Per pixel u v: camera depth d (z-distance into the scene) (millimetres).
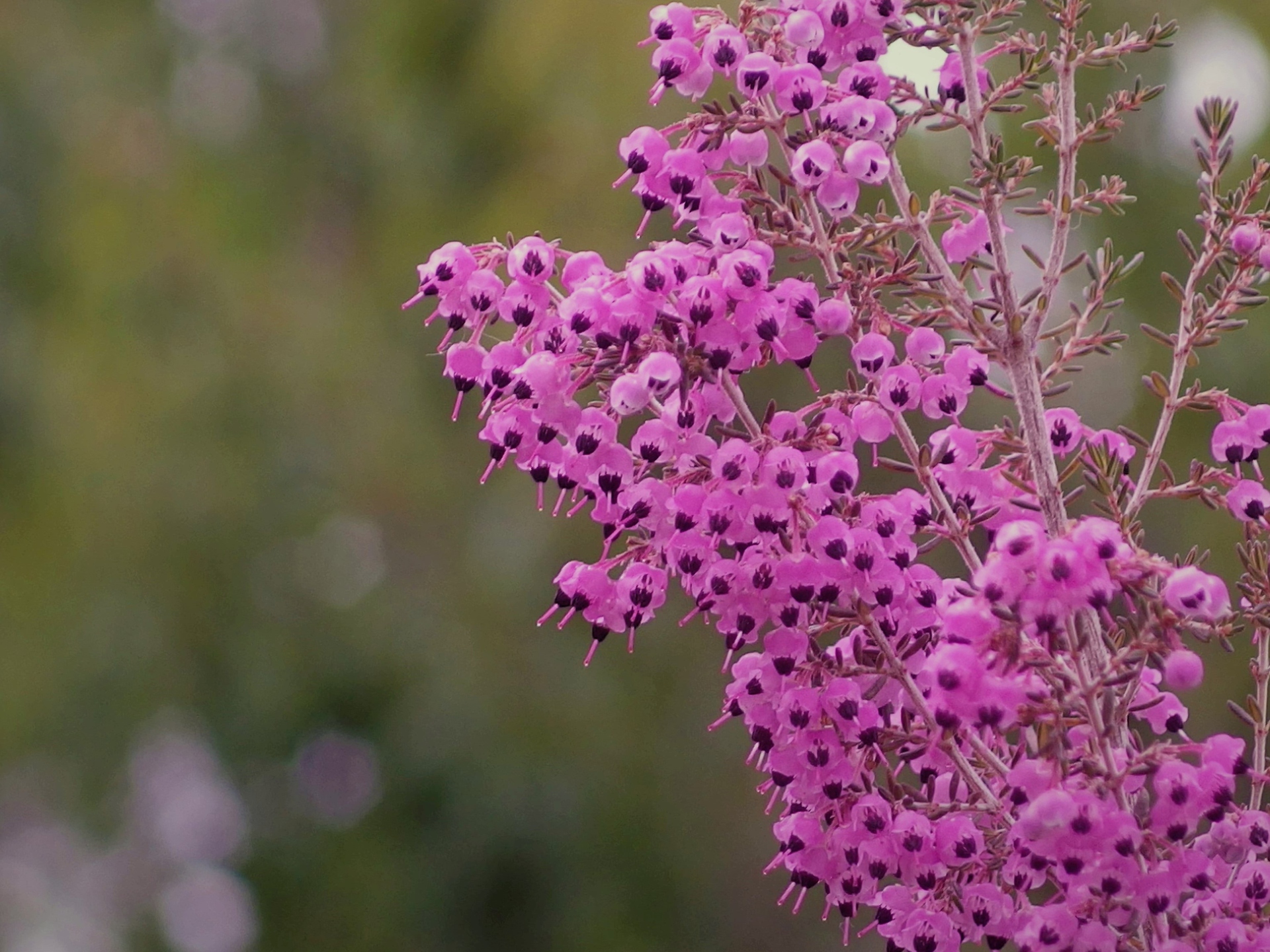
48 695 11297
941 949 2525
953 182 8539
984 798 2570
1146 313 8719
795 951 10195
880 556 2484
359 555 11633
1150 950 2514
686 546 2518
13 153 12203
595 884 10117
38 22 13305
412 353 11492
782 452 2459
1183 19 8797
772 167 2619
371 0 12703
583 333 2471
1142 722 3002
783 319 2406
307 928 11289
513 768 10164
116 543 11219
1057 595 2186
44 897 14953
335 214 13414
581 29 9516
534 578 10172
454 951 10266
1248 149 8578
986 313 2807
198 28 14617
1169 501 8500
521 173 10023
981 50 7582
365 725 11039
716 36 2580
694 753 10453
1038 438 2668
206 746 12375
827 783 2566
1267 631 2725
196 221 12594
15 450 11391
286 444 11203
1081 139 2727
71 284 12141
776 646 2518
